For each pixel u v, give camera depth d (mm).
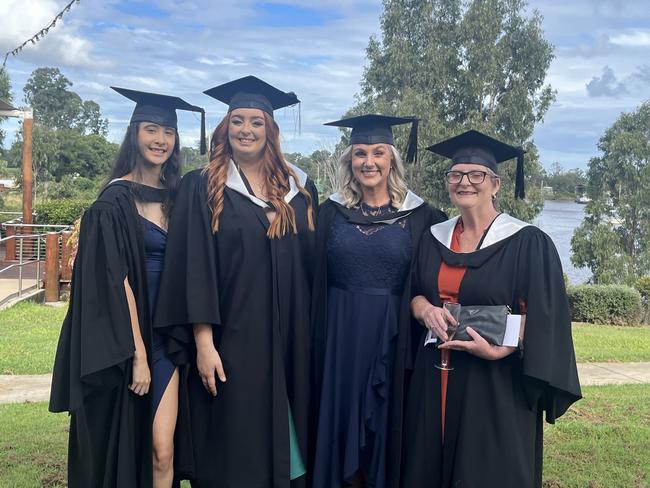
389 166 3549
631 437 5555
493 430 3061
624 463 4977
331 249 3500
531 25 24688
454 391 3156
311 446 3525
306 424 3443
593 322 15891
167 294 3299
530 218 24109
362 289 3436
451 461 3141
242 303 3324
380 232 3447
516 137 24938
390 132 3572
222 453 3324
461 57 24859
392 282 3443
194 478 3408
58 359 3234
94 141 43500
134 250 3270
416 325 3467
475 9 24469
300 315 3424
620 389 7742
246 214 3348
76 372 3131
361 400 3406
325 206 3635
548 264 3105
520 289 3131
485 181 3250
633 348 11008
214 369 3289
